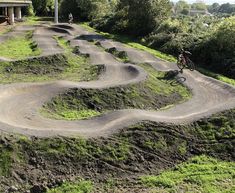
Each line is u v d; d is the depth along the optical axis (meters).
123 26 53.25
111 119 17.55
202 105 21.31
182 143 16.72
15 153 13.98
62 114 18.80
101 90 21.27
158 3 50.84
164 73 28.36
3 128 14.96
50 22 64.56
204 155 16.30
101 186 13.65
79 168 14.21
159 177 14.33
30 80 24.70
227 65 30.97
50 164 14.03
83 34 48.50
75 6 73.62
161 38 41.91
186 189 13.63
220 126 17.98
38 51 33.31
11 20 56.69
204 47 34.41
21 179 13.34
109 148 15.20
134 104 21.09
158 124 17.23
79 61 30.69
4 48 34.66
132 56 33.91
